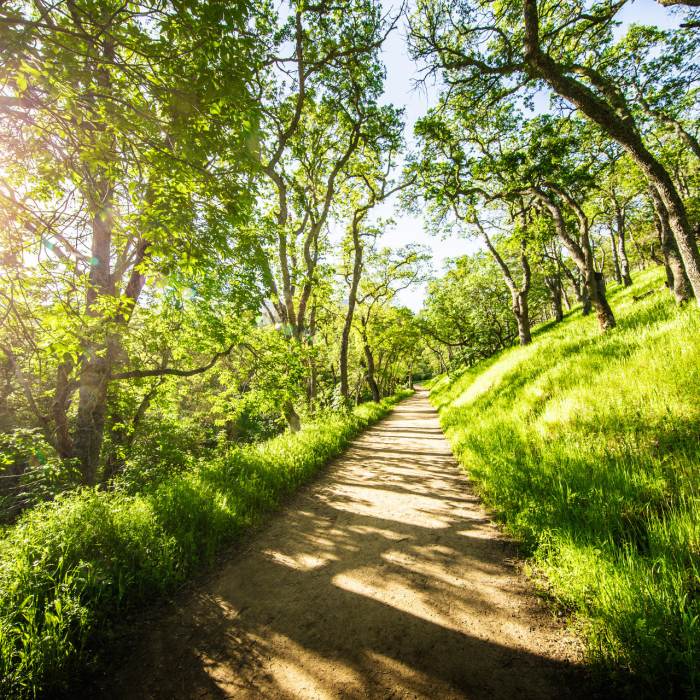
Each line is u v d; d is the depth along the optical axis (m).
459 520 4.82
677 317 6.86
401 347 35.75
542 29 8.66
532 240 13.06
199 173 3.72
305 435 9.88
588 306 18.12
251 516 5.40
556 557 3.18
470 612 2.96
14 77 2.79
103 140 3.79
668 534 2.73
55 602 2.70
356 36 10.10
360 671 2.50
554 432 5.46
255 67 3.28
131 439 12.75
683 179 17.22
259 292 9.05
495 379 12.05
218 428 18.08
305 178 14.92
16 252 3.97
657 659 1.95
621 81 9.91
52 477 6.80
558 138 9.98
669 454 3.65
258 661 2.69
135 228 3.87
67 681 2.50
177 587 3.73
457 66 8.32
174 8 2.82
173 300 7.64
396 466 8.18
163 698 2.40
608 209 21.89
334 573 3.86
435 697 2.21
